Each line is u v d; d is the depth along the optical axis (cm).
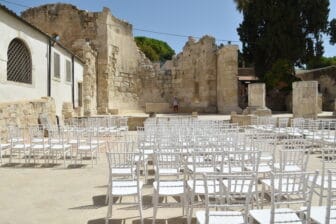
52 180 917
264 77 3975
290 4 4053
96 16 3391
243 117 2228
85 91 3061
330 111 4138
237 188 582
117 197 759
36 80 1983
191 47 3688
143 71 3691
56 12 3512
